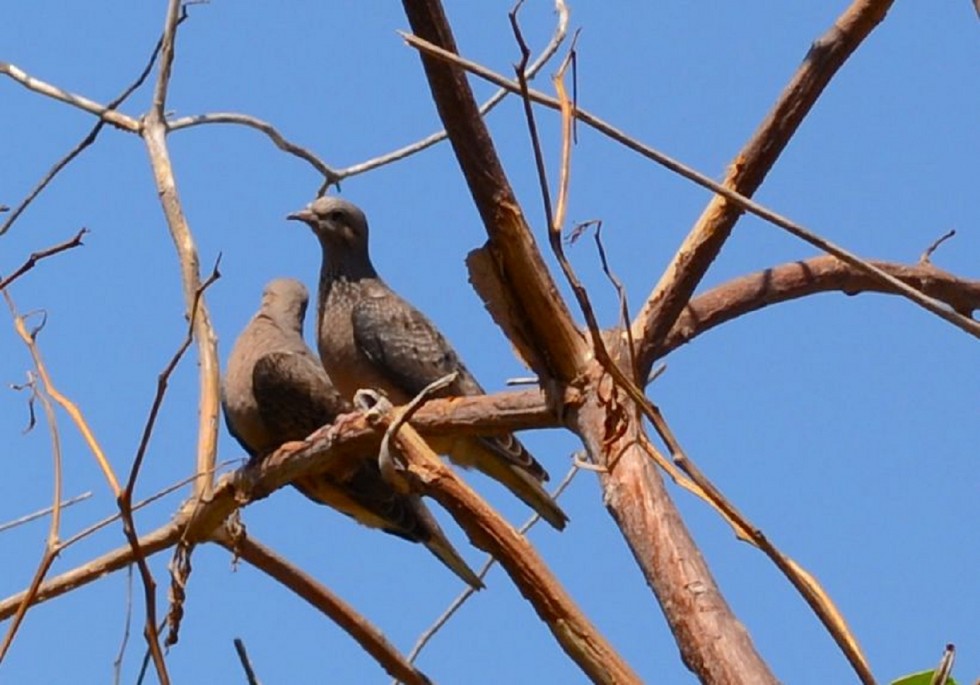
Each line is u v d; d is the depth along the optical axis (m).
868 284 11.96
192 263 11.20
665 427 6.84
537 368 9.35
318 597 11.02
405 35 7.56
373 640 10.97
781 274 11.72
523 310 9.26
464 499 8.19
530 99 7.68
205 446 10.38
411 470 8.42
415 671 10.95
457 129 8.89
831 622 6.16
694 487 6.64
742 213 10.04
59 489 8.04
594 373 9.23
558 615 7.91
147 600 7.69
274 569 11.12
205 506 10.77
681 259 9.99
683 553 7.98
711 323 11.45
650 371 9.98
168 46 12.62
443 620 11.09
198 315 10.77
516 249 9.11
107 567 10.81
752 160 10.05
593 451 8.97
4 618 10.57
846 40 10.08
